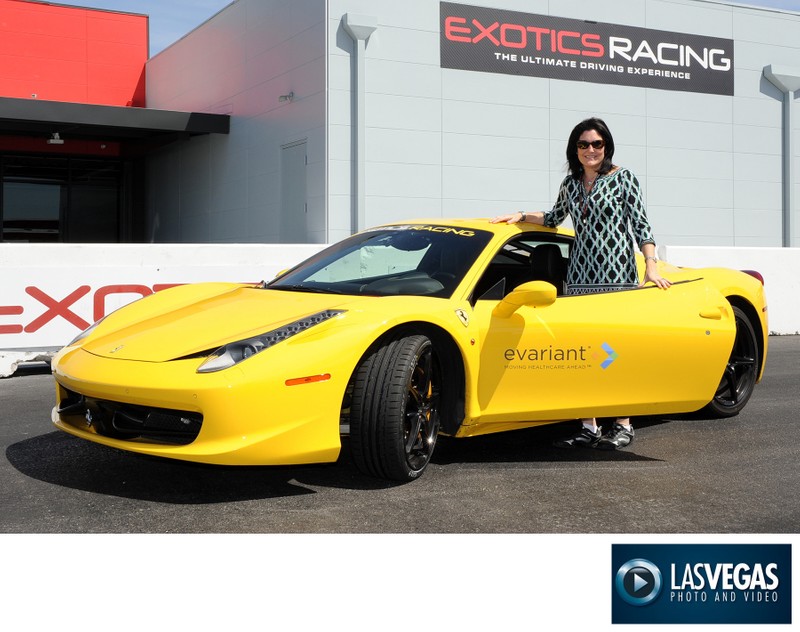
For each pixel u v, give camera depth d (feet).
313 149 41.63
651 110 48.98
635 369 12.91
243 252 25.29
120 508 9.97
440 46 42.83
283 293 12.19
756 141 52.34
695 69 50.21
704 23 50.44
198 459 9.43
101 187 65.16
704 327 13.64
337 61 40.57
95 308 23.04
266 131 46.57
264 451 9.62
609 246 13.01
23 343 22.11
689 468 12.34
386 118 41.63
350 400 10.61
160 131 53.83
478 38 43.80
